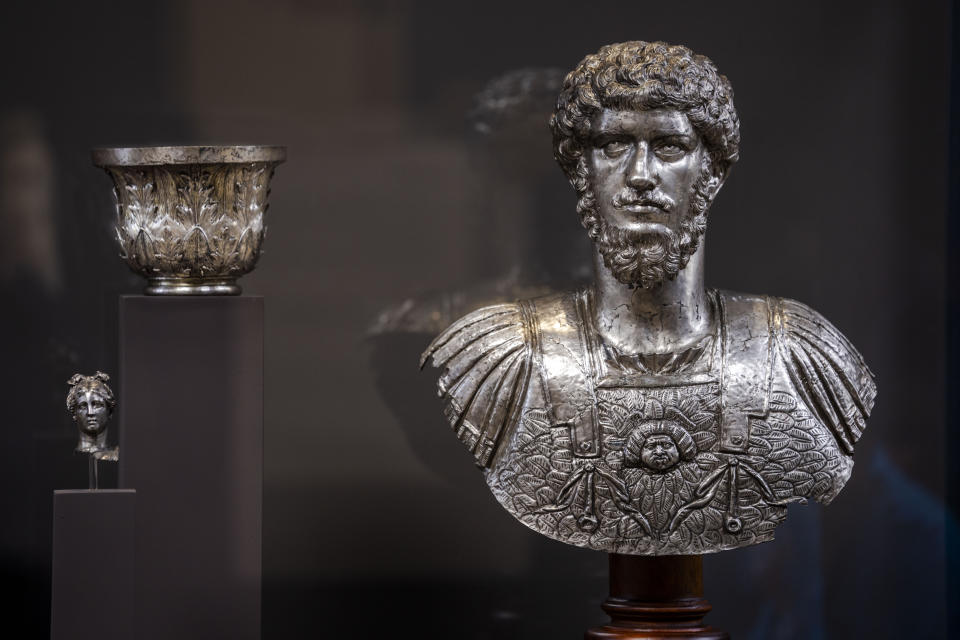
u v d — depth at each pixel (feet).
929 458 10.01
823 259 9.98
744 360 7.82
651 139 7.39
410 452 9.90
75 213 9.64
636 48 7.54
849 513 10.02
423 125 9.82
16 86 9.57
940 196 9.93
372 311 9.86
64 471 9.64
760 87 9.92
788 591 10.02
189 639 7.91
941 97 9.90
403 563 9.91
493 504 9.94
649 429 7.64
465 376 7.91
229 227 7.78
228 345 7.89
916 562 10.02
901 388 10.00
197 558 7.90
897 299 9.97
